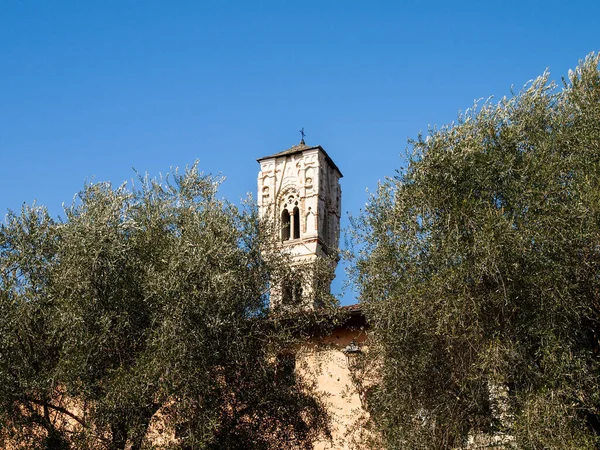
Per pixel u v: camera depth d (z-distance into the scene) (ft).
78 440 62.54
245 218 72.38
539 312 54.65
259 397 68.23
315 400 74.79
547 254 54.75
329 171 174.09
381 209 65.82
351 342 89.56
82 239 64.69
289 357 74.69
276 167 172.35
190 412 62.80
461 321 55.57
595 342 56.70
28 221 67.97
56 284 64.59
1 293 63.82
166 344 61.82
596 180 55.72
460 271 56.03
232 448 66.18
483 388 58.08
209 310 63.98
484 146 60.80
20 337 64.18
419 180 61.31
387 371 62.44
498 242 54.65
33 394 64.69
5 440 66.08
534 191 56.03
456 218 57.77
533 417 51.16
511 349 54.49
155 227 69.77
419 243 60.18
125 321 64.34
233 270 66.08
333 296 73.20
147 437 66.23
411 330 60.90
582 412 53.52
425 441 58.80
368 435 72.49
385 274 62.18
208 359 64.28
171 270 64.23
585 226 54.13
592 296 55.47
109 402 60.34
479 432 58.08
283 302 72.74
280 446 70.49
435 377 60.29
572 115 60.54
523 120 61.00
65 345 62.39
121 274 65.98
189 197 72.95
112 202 68.69
